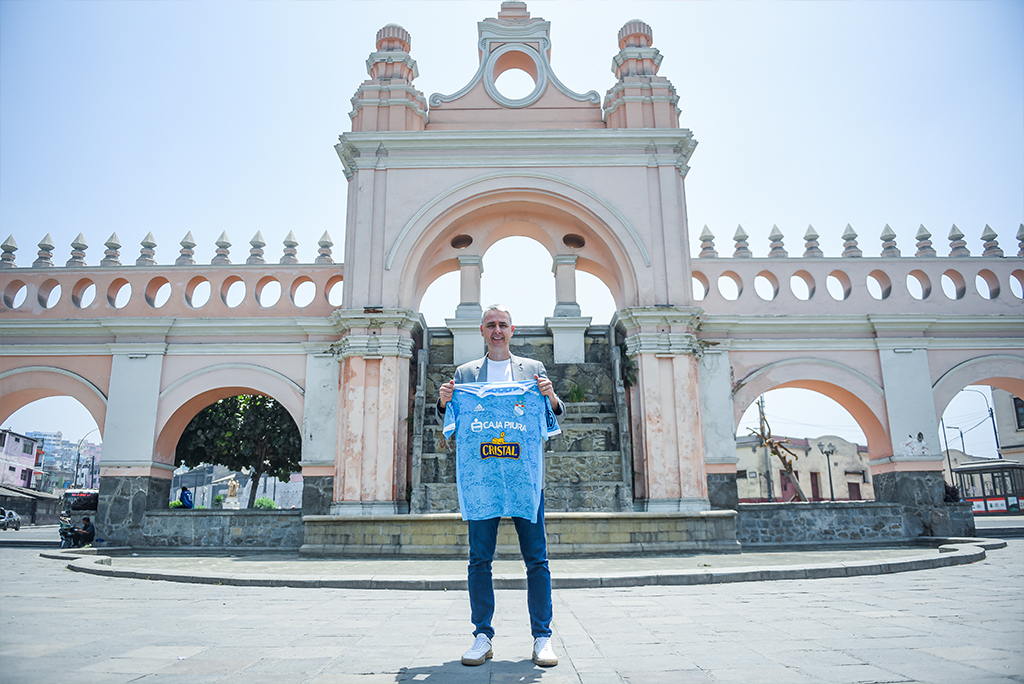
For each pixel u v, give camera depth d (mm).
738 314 17375
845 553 12055
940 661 3299
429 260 17938
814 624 4453
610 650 3701
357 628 4477
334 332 16906
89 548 13898
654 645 3830
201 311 17594
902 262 17797
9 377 17141
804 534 15383
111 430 16422
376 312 15789
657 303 16312
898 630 4184
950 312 17531
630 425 15859
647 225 16875
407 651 3689
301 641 3982
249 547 15594
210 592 6680
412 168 17078
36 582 7621
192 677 3051
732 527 12469
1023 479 32281
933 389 16859
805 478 44281
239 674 3117
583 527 11992
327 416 16281
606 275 18422
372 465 15117
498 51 18766
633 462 15562
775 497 43188
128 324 16953
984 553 9852
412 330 16734
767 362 16875
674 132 17047
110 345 16953
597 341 18078
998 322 17109
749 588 6723
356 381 15602
